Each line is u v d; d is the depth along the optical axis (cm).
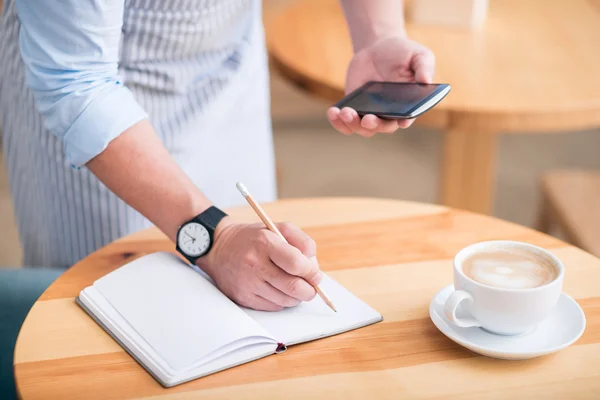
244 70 145
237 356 88
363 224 120
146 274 99
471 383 84
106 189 137
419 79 117
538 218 211
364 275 106
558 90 166
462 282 89
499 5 226
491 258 93
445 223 120
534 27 207
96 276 106
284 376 86
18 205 153
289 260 93
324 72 177
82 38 100
